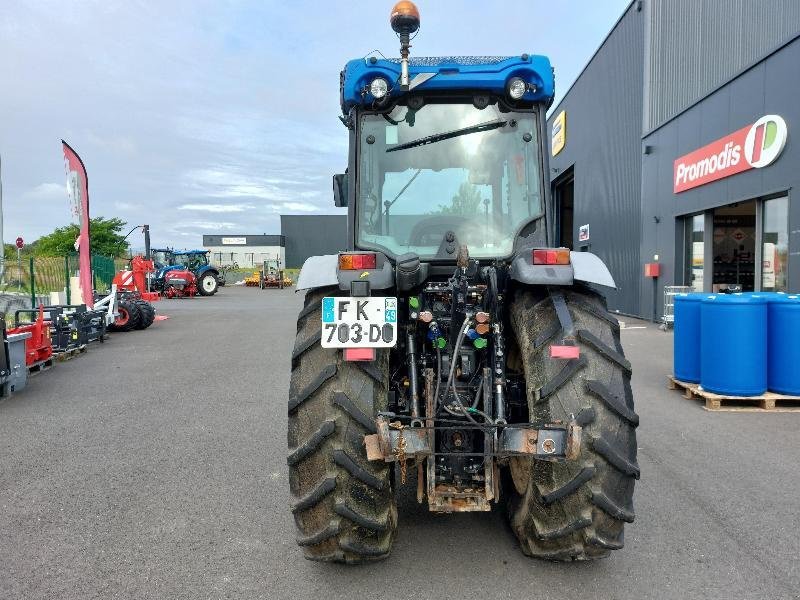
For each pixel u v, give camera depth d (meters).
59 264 15.76
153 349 10.45
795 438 4.95
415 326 2.95
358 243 3.20
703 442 4.85
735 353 5.83
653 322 13.84
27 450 4.74
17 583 2.75
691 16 12.47
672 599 2.59
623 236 15.58
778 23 9.97
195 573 2.84
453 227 3.20
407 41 2.95
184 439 5.03
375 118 3.22
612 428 2.47
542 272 2.62
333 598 2.62
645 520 3.38
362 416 2.50
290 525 3.38
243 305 22.09
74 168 11.37
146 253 26.69
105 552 3.06
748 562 2.90
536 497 2.58
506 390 2.99
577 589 2.67
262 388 7.11
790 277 8.97
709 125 11.30
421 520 3.41
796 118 8.79
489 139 3.21
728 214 11.91
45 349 8.41
